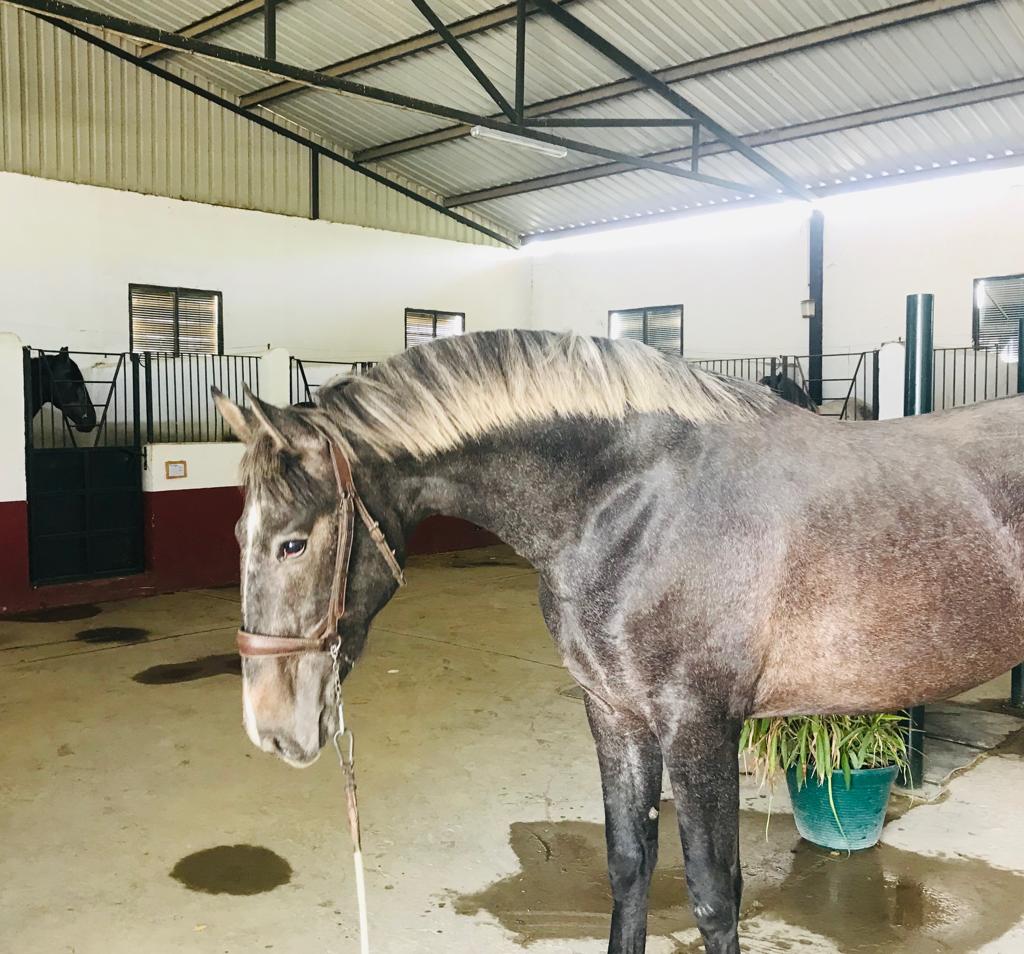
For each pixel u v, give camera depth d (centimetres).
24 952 213
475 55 817
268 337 991
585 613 155
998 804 285
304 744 140
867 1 668
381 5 765
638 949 177
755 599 150
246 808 297
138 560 716
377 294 1086
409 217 1123
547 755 342
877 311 934
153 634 563
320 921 226
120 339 876
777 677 156
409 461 151
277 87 933
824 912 224
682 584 149
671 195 1048
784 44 730
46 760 342
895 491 156
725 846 153
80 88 852
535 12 740
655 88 804
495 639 538
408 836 274
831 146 869
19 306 810
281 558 138
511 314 1239
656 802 175
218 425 820
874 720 249
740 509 151
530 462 156
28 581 642
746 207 1012
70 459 677
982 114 772
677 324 1108
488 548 962
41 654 512
